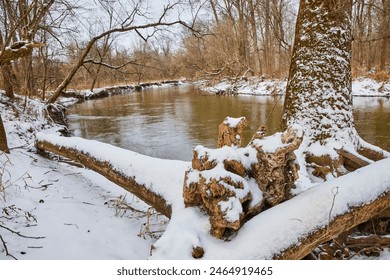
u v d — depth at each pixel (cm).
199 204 239
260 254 195
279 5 2173
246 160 234
